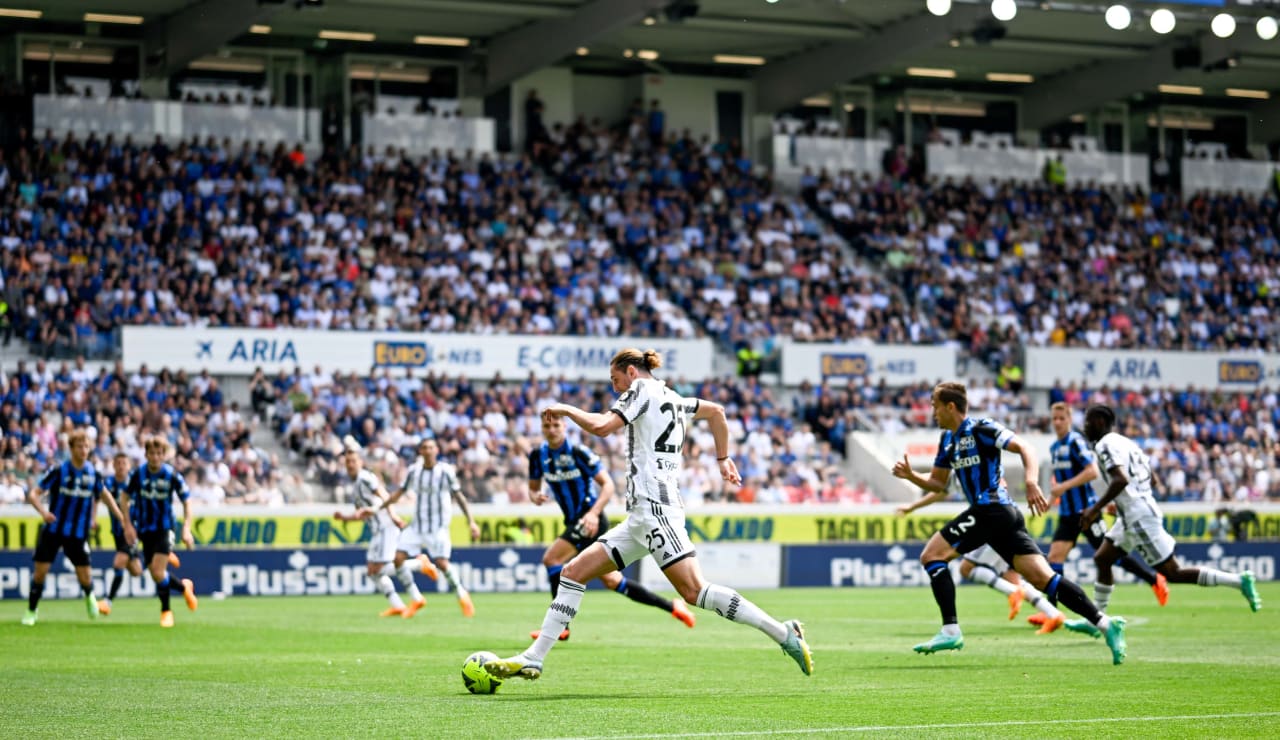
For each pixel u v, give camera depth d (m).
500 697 13.70
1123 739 10.93
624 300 50.47
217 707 13.00
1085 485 22.67
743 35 55.81
